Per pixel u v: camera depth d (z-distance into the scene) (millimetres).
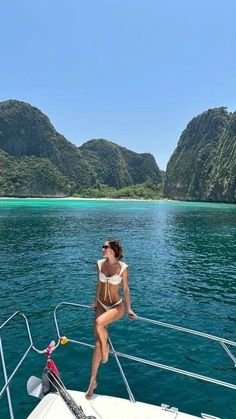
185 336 12836
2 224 52125
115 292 6449
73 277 21547
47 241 36312
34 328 13469
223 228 50594
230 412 8609
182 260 27672
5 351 11445
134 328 13484
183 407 8773
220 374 10305
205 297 17953
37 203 127062
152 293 18516
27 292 18266
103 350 6230
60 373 10125
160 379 9953
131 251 31625
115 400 6012
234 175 139625
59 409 5551
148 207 110750
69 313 15203
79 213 79875
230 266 25578
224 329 13672
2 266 24312
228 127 165000
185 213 83688
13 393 9125
